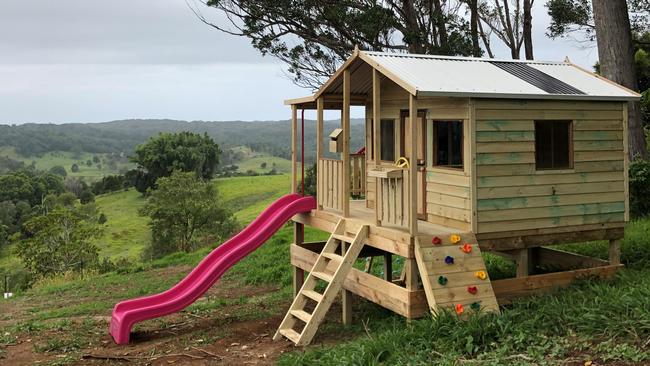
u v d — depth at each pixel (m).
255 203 63.03
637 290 7.22
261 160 122.44
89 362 8.51
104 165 158.00
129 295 15.57
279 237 19.42
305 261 11.12
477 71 9.06
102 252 52.66
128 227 62.31
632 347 5.77
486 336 6.67
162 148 72.50
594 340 6.17
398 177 8.25
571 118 8.87
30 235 54.84
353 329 8.99
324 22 18.92
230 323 10.51
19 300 16.56
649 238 11.14
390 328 8.12
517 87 8.52
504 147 8.37
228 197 67.06
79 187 87.88
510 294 8.35
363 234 8.85
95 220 46.78
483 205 8.24
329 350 7.35
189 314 11.62
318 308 8.37
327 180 10.58
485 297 7.69
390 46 19.28
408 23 19.56
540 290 8.53
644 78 25.98
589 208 9.05
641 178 13.67
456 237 8.05
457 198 8.52
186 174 38.94
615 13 14.43
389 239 8.38
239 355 8.22
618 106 9.26
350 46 19.02
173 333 10.12
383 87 10.67
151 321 11.16
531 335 6.51
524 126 8.49
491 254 11.66
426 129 9.35
